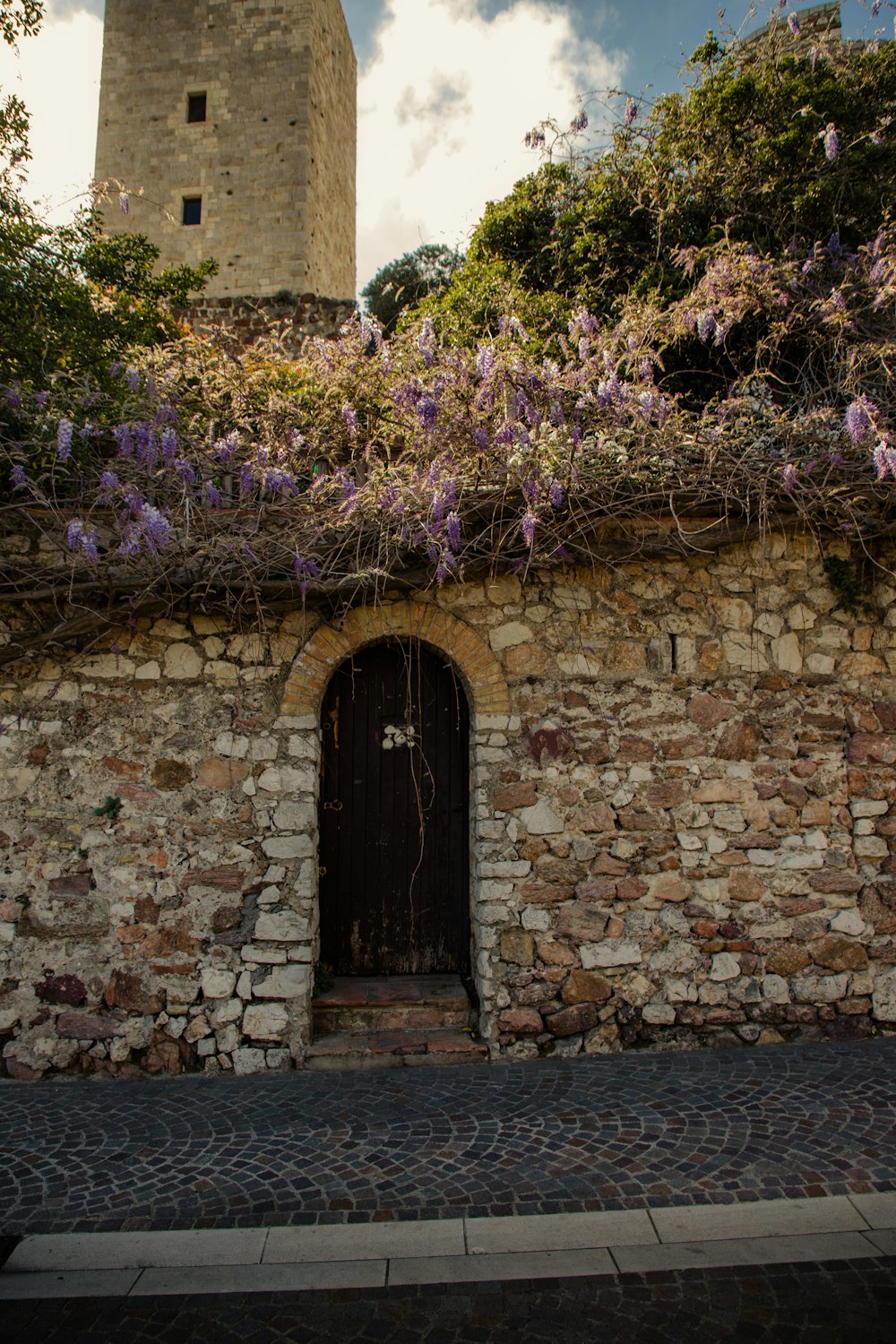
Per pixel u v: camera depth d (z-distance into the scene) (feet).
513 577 17.85
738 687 18.04
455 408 17.66
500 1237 10.73
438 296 33.17
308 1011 16.79
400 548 16.92
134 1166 12.62
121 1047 16.48
